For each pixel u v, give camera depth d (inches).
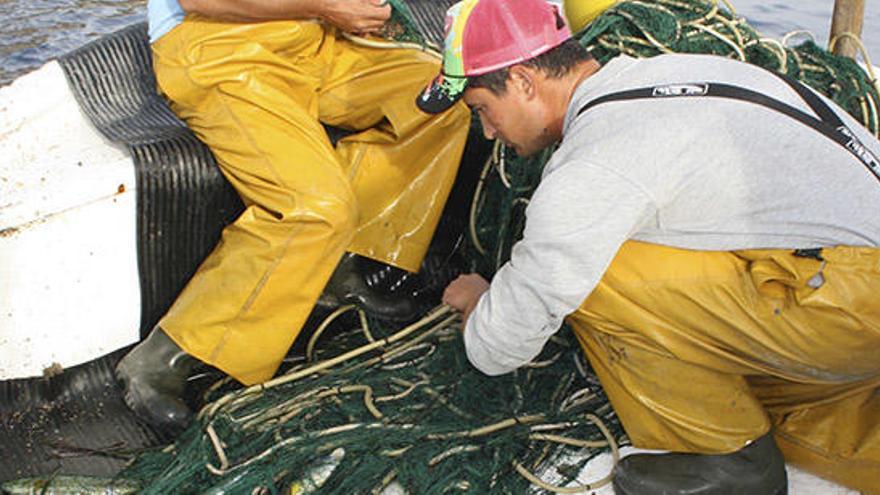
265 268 98.7
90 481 96.1
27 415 106.6
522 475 91.6
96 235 106.3
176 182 108.2
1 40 218.1
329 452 94.7
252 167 100.8
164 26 106.0
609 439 93.7
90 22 231.5
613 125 76.5
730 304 79.7
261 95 102.3
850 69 125.0
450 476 91.5
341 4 105.0
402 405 101.3
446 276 125.2
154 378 101.5
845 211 75.9
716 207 76.7
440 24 159.0
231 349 100.6
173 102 107.1
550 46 82.0
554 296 77.8
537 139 86.7
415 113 110.5
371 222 113.0
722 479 85.2
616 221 74.7
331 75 114.1
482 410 99.5
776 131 76.3
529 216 78.4
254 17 103.0
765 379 92.0
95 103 131.3
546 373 104.2
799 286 76.9
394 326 117.6
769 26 222.2
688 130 75.5
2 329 106.0
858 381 86.8
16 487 95.4
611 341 86.0
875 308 76.2
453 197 125.0
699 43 117.6
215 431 99.7
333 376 106.3
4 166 113.4
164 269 111.8
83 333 110.0
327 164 101.0
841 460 87.6
